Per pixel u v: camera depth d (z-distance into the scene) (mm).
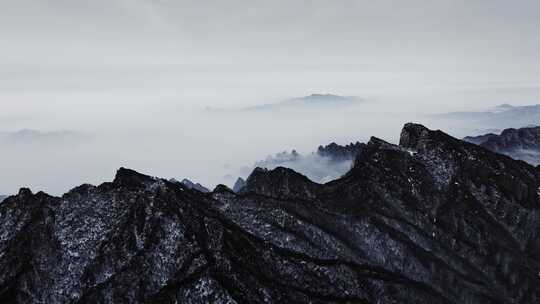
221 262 78125
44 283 80938
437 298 84250
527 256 97125
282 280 80250
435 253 94625
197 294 73625
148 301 75312
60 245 86625
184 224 85000
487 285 89688
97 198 96000
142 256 81625
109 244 85062
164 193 89750
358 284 82062
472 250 95750
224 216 94562
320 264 84000
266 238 89438
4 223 93562
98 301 76875
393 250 92688
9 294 78438
